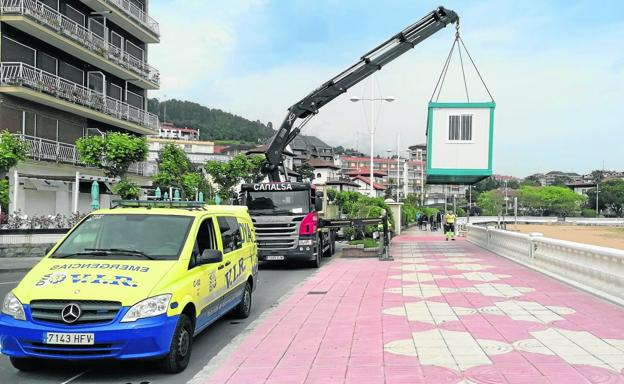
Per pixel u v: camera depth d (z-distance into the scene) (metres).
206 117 170.12
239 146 108.69
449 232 32.81
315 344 7.12
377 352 6.60
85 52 32.38
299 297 11.19
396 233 40.19
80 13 33.81
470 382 5.35
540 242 15.02
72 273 6.02
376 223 21.45
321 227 19.30
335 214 26.12
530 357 6.15
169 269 6.23
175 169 33.09
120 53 36.97
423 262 18.05
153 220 7.20
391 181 121.25
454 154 21.03
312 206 17.80
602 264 10.69
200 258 6.88
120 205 7.78
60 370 6.22
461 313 8.83
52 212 31.53
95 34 34.53
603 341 6.81
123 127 38.06
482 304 9.62
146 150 23.98
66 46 31.20
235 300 8.55
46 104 30.31
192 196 33.62
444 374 5.63
